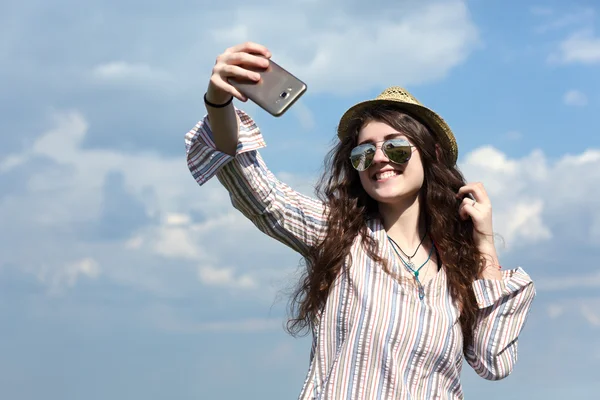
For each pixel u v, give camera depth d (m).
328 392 2.25
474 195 2.47
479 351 2.42
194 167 2.30
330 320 2.32
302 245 2.44
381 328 2.26
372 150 2.39
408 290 2.32
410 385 2.26
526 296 2.43
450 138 2.47
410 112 2.46
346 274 2.34
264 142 2.35
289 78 2.11
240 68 2.11
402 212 2.44
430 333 2.27
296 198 2.44
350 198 2.45
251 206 2.36
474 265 2.42
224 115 2.24
